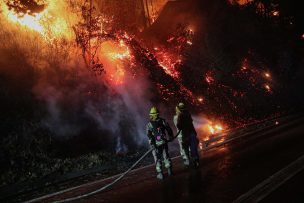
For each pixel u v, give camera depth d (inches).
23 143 453.4
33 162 432.5
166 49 867.4
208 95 774.5
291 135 504.4
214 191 273.7
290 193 247.9
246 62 990.4
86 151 495.8
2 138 443.8
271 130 587.5
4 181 384.2
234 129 657.6
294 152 382.6
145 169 406.6
